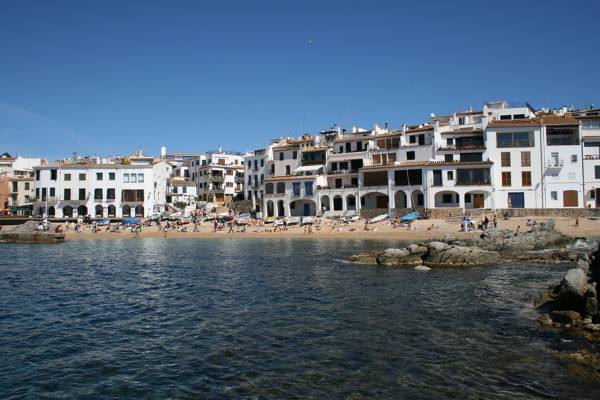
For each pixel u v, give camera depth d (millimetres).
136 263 49125
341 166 99438
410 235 70438
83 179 113188
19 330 23062
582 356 17750
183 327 23188
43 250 66250
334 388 15609
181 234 87438
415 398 14820
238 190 141875
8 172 135750
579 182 78062
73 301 29719
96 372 17438
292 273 39844
